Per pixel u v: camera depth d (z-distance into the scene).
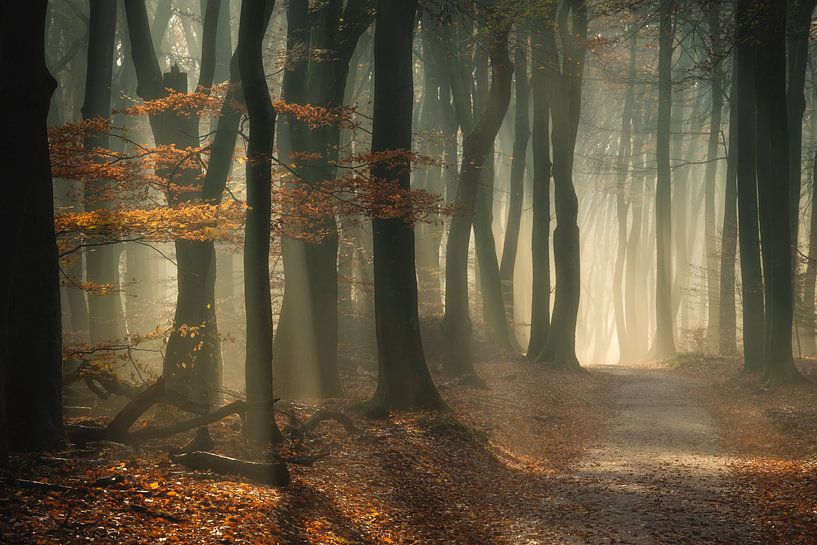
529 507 11.21
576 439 18.48
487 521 10.46
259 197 12.35
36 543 6.66
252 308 12.38
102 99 22.97
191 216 12.73
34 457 9.23
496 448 16.14
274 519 8.61
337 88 19.91
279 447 12.20
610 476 13.58
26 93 8.34
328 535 8.73
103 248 24.19
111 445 10.56
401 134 16.81
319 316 19.81
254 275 12.36
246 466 10.02
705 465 14.59
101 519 7.46
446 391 23.48
